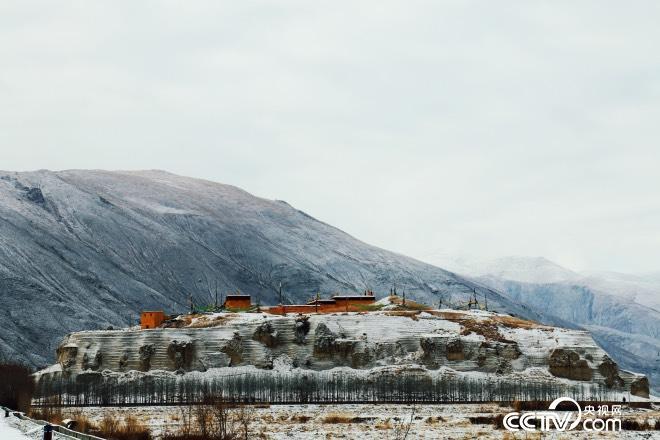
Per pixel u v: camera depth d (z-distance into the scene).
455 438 186.00
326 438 186.38
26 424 185.50
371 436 190.62
